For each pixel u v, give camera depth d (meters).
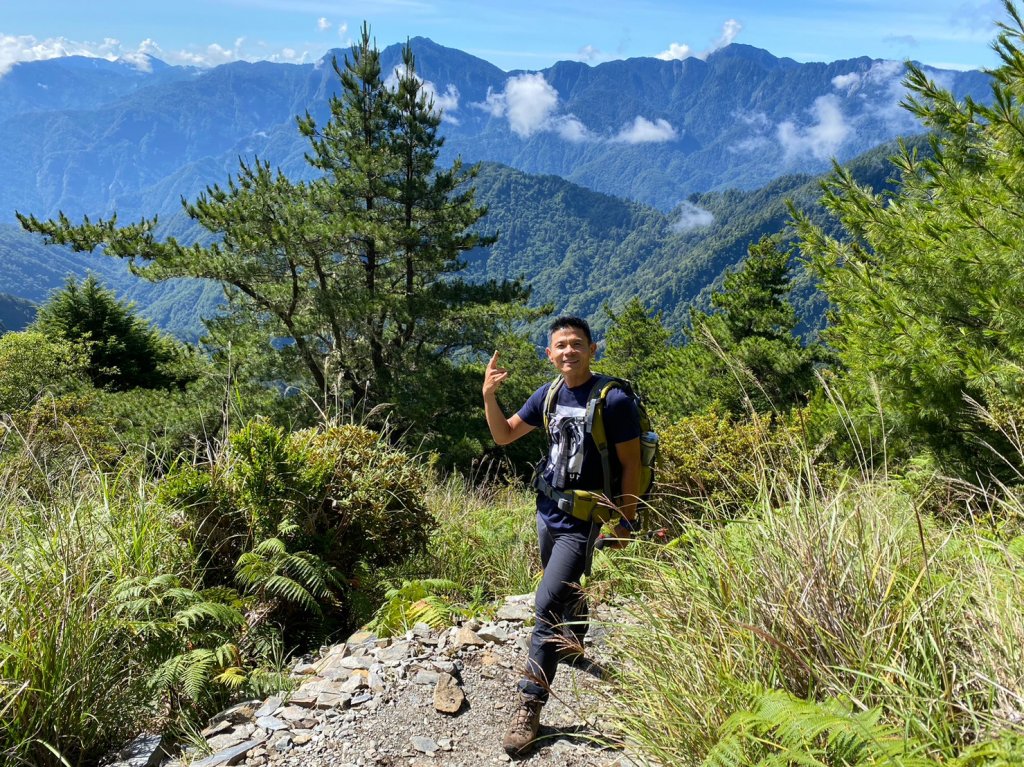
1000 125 5.51
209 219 20.36
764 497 2.85
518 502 8.17
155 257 20.20
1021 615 2.06
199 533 4.26
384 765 2.77
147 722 3.17
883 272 6.96
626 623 3.06
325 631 4.29
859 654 2.17
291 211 20.02
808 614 2.33
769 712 1.89
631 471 3.09
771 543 2.63
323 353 20.98
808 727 1.78
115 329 28.59
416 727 3.02
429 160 23.22
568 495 3.08
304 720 3.08
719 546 2.74
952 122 6.12
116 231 19.70
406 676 3.42
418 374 21.30
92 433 7.58
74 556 3.35
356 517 4.77
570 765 2.70
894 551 2.51
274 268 20.78
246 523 4.40
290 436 5.13
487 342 23.38
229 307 22.56
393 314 21.67
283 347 21.66
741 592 2.53
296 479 4.48
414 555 5.34
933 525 3.04
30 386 17.44
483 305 23.02
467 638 3.76
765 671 2.30
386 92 22.53
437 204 23.11
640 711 2.59
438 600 4.30
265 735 2.98
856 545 2.54
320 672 3.57
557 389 3.31
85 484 4.33
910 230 6.38
